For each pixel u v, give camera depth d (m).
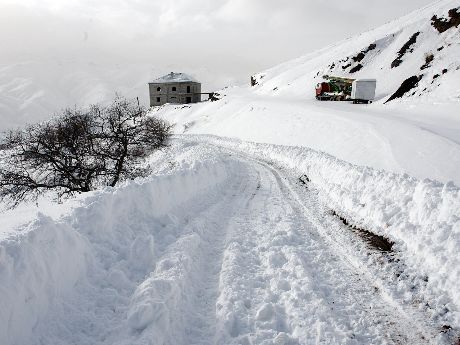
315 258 6.70
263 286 5.56
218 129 47.19
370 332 4.52
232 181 14.91
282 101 47.50
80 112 17.14
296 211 10.11
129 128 17.66
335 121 28.00
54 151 16.12
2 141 15.72
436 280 5.38
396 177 8.98
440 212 6.45
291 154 21.84
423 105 29.56
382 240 7.28
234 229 8.27
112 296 4.70
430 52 38.94
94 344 3.87
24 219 7.62
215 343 4.17
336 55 59.25
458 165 14.78
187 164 12.81
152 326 3.98
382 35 52.09
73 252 4.83
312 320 4.65
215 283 5.62
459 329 4.48
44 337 3.83
